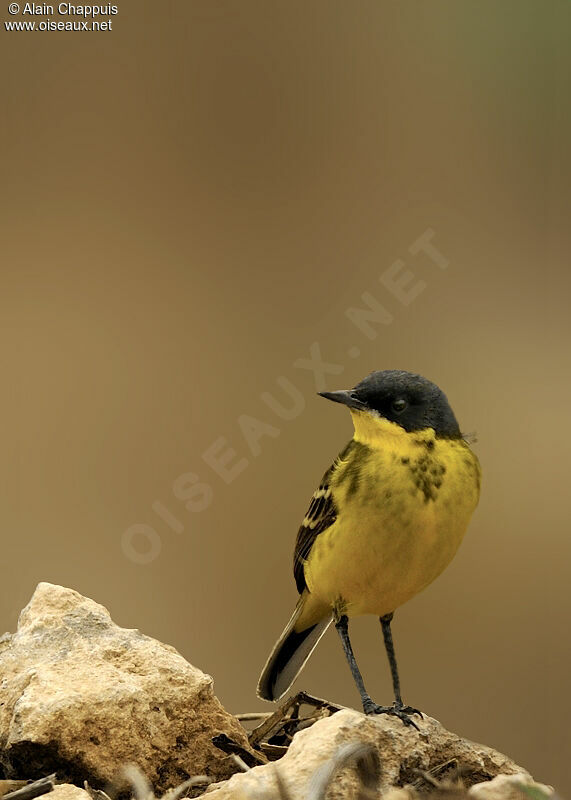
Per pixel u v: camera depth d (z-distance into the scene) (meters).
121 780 3.31
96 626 3.34
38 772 3.31
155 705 3.32
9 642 3.34
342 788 3.30
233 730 3.33
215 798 3.29
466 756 3.32
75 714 3.31
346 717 3.31
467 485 3.36
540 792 3.29
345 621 3.37
